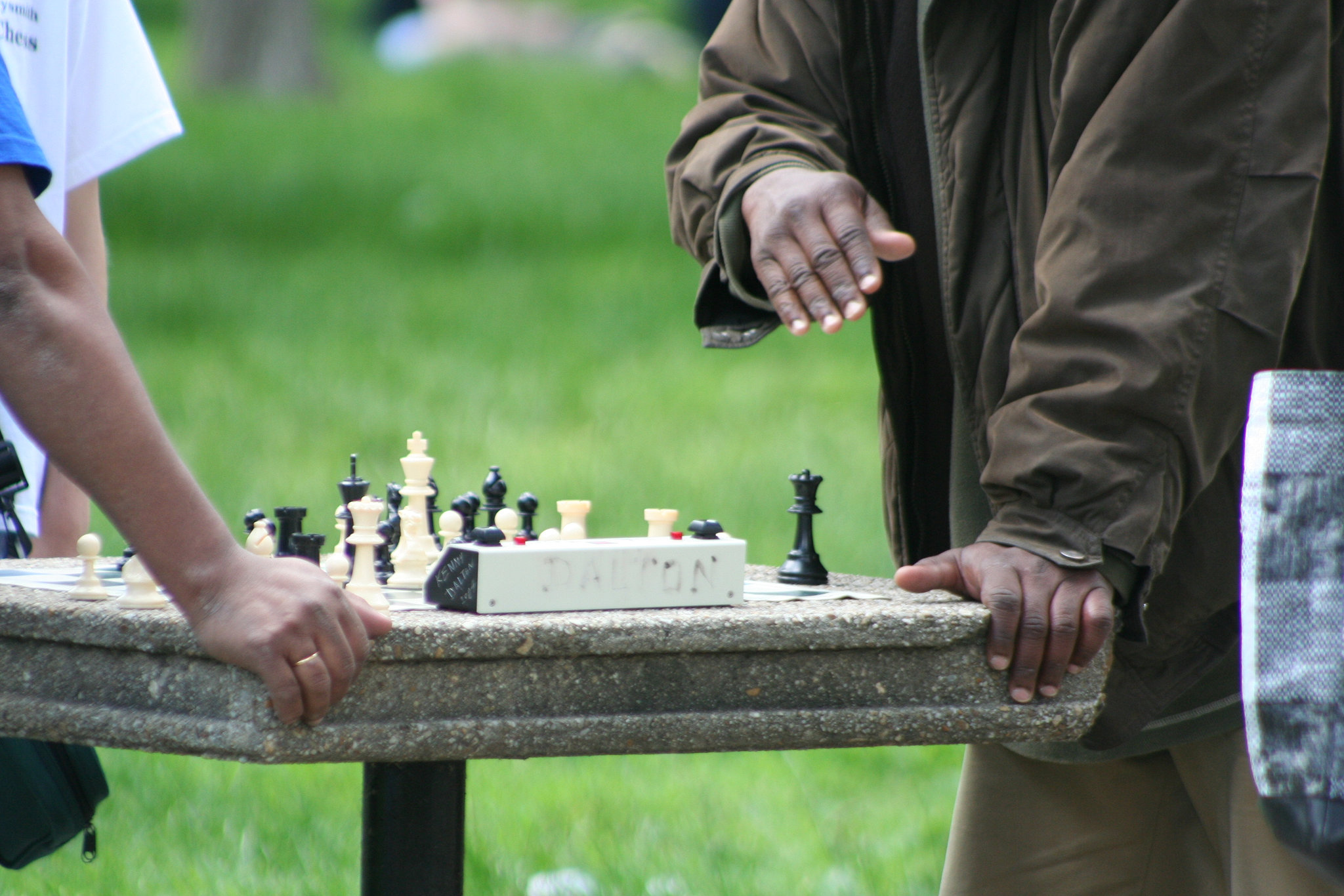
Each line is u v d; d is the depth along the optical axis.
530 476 21.84
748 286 6.89
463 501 7.25
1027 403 6.30
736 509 20.23
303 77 78.25
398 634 5.16
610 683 5.44
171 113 8.57
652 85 84.12
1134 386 6.09
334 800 12.62
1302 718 5.30
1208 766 7.20
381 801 6.03
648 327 34.72
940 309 7.39
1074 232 6.34
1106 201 6.29
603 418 25.84
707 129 7.51
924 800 13.34
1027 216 6.95
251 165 57.06
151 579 5.58
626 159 61.56
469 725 5.25
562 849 11.89
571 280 40.50
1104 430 6.16
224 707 5.10
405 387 28.03
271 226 47.69
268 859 11.27
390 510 7.73
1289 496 5.35
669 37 93.75
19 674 5.53
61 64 7.83
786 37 7.56
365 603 5.20
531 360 30.94
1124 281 6.22
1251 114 6.27
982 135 7.03
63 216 7.89
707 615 5.60
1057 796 7.75
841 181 6.52
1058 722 6.02
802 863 11.77
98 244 8.55
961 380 7.11
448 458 22.80
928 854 11.98
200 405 26.22
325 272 41.06
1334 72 6.59
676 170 7.59
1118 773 7.64
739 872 11.48
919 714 5.79
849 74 7.32
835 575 7.36
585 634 5.35
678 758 14.40
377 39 100.00
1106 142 6.33
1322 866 5.29
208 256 42.81
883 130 7.39
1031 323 6.38
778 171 6.71
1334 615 5.30
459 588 5.60
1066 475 6.09
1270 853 6.92
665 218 49.81
